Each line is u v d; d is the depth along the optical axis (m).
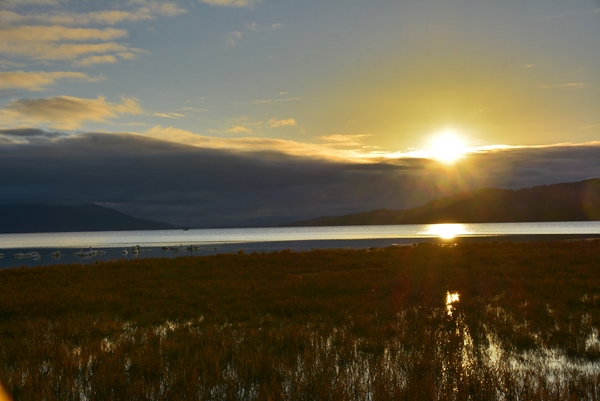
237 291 17.42
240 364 7.82
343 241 75.06
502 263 24.55
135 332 11.28
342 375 7.21
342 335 9.86
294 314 12.98
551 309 12.55
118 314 14.09
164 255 54.84
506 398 6.46
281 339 9.56
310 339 9.55
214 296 16.39
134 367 7.89
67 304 15.16
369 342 9.32
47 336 10.97
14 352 9.11
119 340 10.17
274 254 33.91
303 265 26.81
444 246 38.50
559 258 25.70
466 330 10.45
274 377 6.98
